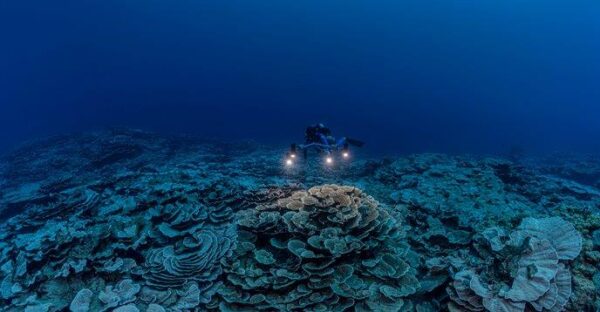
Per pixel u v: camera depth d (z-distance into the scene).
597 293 4.38
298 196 6.43
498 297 4.32
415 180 9.56
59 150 19.36
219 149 22.48
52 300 4.94
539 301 4.18
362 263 4.99
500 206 7.46
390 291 4.60
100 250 5.70
